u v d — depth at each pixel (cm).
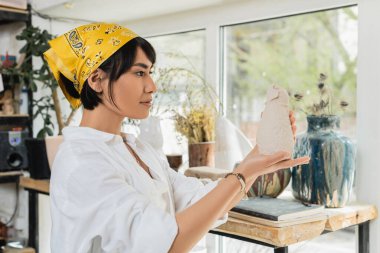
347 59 437
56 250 103
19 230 276
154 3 223
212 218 98
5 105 263
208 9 228
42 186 227
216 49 227
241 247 210
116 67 108
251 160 105
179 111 229
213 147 202
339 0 181
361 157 175
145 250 95
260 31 462
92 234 98
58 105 254
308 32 454
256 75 459
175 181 136
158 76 252
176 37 256
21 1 261
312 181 157
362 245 168
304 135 162
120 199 98
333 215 150
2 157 258
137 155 124
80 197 100
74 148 107
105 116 116
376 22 170
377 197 169
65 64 117
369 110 173
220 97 230
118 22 273
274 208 146
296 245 191
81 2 229
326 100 164
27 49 258
